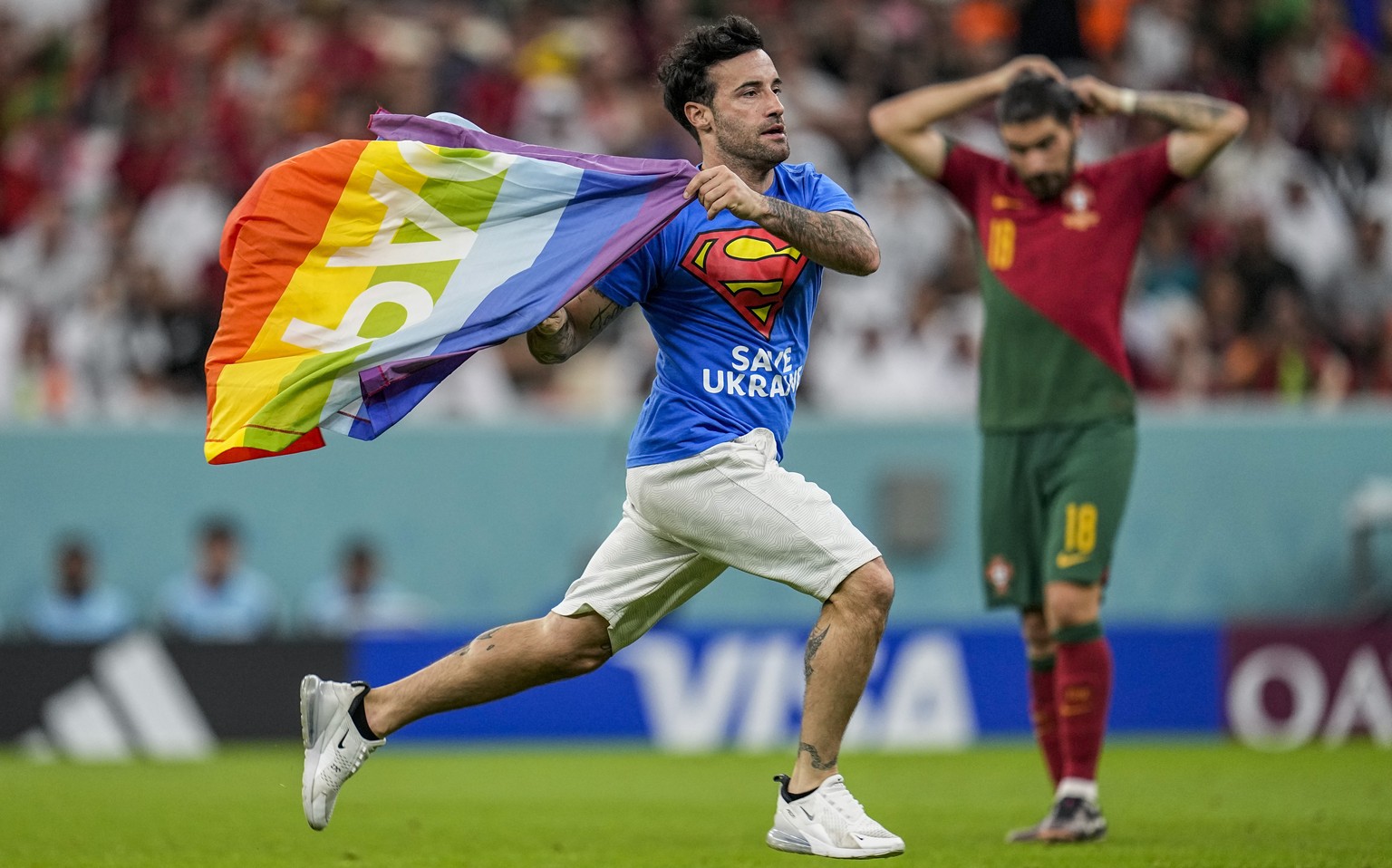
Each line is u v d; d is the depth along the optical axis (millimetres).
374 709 17156
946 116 23578
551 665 17078
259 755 35781
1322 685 38344
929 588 43500
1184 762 33219
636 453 16922
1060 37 58219
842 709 16359
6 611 42312
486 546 43281
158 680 36812
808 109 53469
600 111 54031
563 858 20469
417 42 57531
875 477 43562
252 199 17109
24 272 49719
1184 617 43625
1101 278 22312
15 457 42406
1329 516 43719
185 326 47000
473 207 17141
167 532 42719
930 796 28328
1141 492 43719
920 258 50000
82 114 57531
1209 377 47125
